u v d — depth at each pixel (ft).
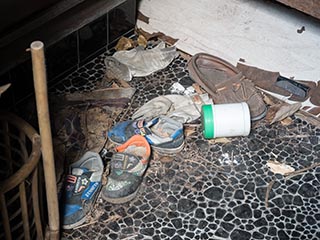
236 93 5.51
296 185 4.87
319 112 5.50
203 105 5.22
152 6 6.33
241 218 4.58
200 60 5.83
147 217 4.52
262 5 5.78
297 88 5.61
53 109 5.23
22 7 4.56
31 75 5.11
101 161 4.66
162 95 5.62
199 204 4.66
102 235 4.37
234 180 4.88
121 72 5.77
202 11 6.10
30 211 3.92
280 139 5.28
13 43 4.74
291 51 5.63
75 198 4.40
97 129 5.13
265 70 5.74
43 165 3.64
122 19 6.07
